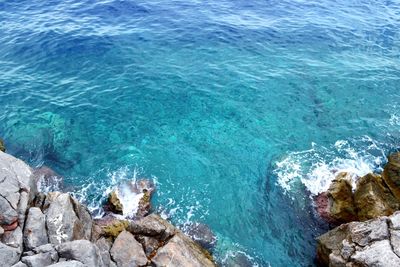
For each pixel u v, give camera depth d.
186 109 26.84
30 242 15.27
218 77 29.55
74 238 16.56
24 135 24.56
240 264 18.78
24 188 16.91
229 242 19.77
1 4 37.81
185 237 18.84
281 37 34.66
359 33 35.84
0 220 15.48
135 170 22.83
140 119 25.97
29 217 16.02
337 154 24.14
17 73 29.03
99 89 27.97
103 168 22.86
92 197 21.27
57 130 24.95
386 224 16.58
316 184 22.36
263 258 19.17
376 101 28.09
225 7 39.00
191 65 30.59
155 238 18.25
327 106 27.56
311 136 25.34
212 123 25.98
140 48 31.95
